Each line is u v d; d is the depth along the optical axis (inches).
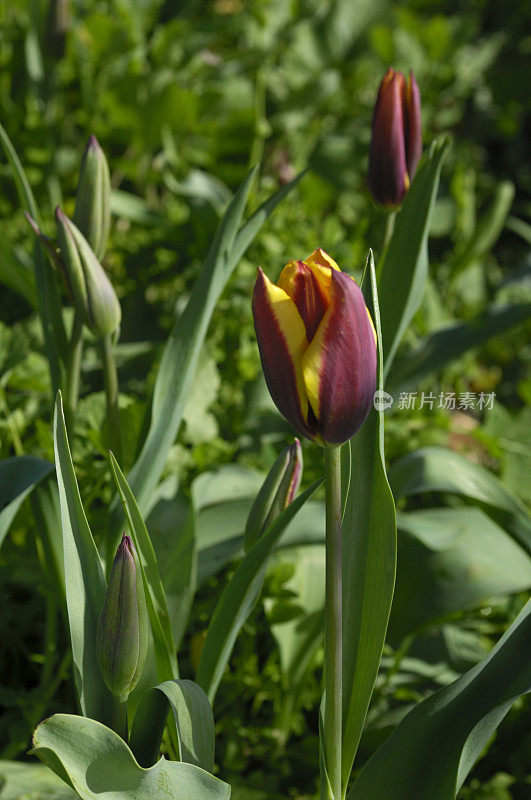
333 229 49.3
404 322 36.6
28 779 34.9
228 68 66.9
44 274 36.5
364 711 32.9
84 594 32.6
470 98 81.4
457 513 40.1
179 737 31.9
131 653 31.8
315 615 38.5
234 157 61.8
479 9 91.4
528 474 43.0
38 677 39.9
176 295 49.3
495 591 38.4
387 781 32.5
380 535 32.4
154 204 59.9
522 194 82.2
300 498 32.4
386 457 44.0
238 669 38.5
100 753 31.5
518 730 39.0
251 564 33.1
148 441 35.4
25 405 40.3
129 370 44.6
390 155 36.4
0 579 38.0
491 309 43.2
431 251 65.0
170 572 36.3
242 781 37.7
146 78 55.6
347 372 30.2
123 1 58.2
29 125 54.0
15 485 34.7
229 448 40.4
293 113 63.9
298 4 69.5
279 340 30.2
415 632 38.3
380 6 71.7
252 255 46.1
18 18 61.7
